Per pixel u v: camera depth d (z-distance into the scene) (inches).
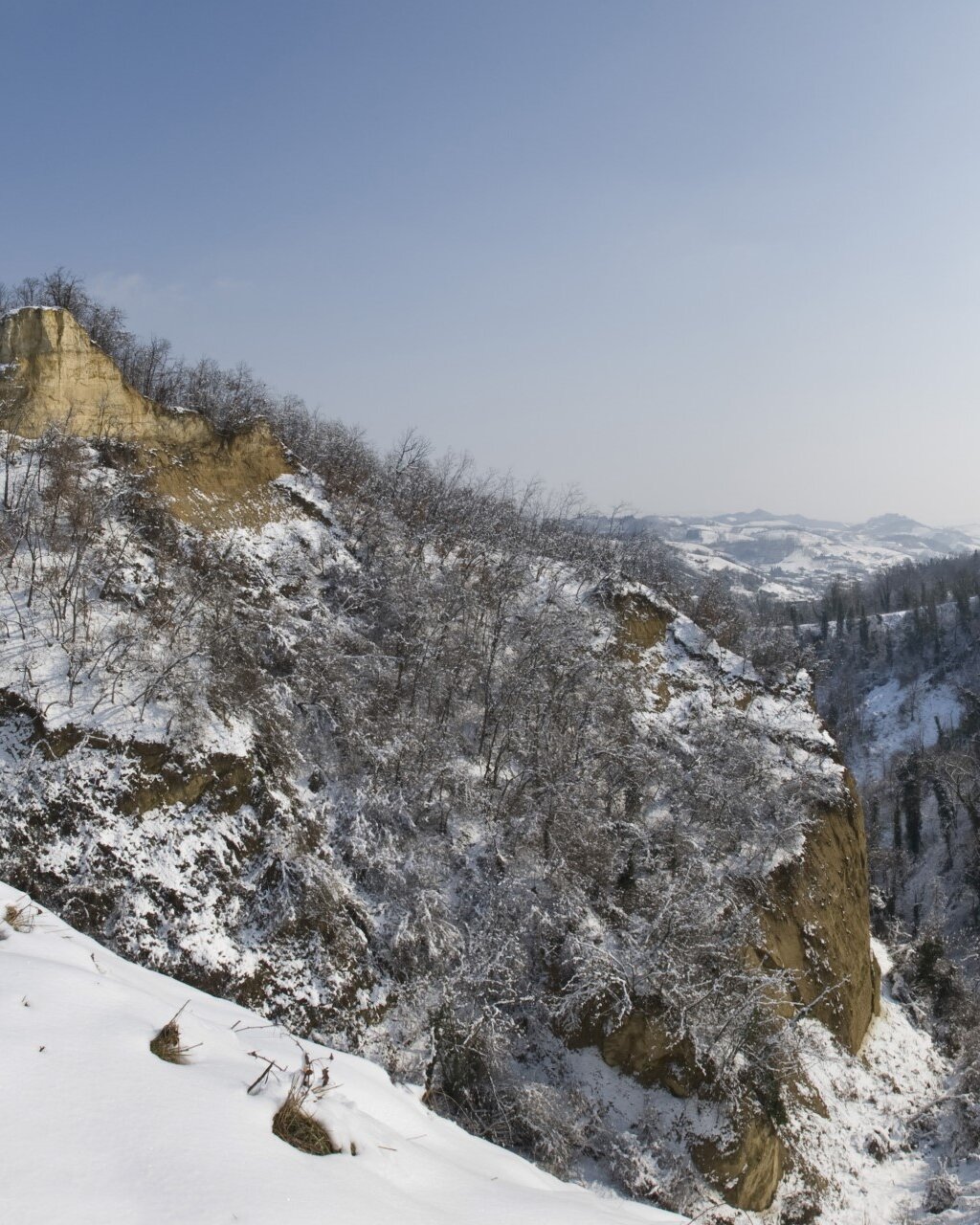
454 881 1008.2
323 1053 366.9
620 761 1228.5
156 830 829.2
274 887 877.8
